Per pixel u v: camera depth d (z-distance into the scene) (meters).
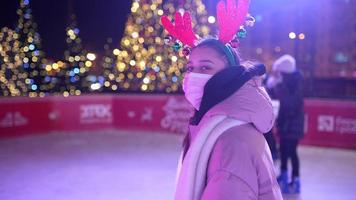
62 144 9.77
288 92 5.64
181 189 1.39
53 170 7.23
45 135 10.98
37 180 6.55
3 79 14.06
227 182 1.26
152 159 8.16
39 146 9.51
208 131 1.36
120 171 7.15
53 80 15.18
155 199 5.54
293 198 5.62
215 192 1.26
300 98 5.67
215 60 1.39
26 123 10.83
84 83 15.49
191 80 1.41
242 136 1.31
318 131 9.33
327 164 7.73
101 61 16.08
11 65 14.20
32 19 15.20
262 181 1.32
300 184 6.31
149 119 11.55
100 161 7.98
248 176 1.27
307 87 12.24
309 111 9.42
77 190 5.97
